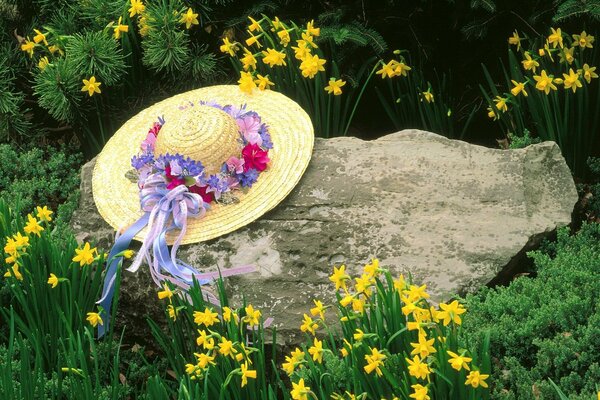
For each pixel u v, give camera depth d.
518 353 3.41
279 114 4.49
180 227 4.07
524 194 4.07
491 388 3.30
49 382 3.68
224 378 3.46
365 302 3.42
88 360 3.90
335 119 4.84
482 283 3.81
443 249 3.90
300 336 3.80
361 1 4.97
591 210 4.49
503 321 3.44
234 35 5.09
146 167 4.25
